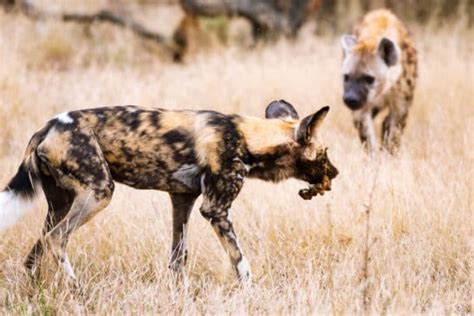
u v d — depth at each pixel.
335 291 18.69
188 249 21.47
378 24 32.69
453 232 21.58
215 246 21.38
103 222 21.94
